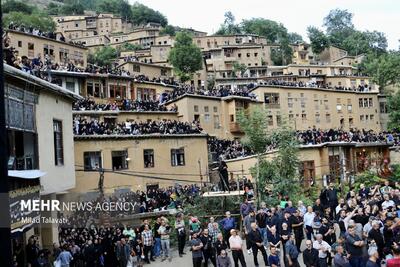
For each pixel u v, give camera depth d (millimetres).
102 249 20531
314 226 19812
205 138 43344
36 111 21562
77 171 34500
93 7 157250
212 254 20281
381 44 126688
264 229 21141
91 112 45875
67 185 24734
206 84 82688
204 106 55312
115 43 109812
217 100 56844
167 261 22422
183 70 79688
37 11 120000
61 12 136250
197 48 81312
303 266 19422
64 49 63688
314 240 18703
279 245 19875
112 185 36469
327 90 70750
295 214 20312
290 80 80625
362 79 83625
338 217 21531
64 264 18781
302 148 45750
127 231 22172
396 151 55906
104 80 54656
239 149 48188
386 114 75625
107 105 48188
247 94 60812
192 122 48844
